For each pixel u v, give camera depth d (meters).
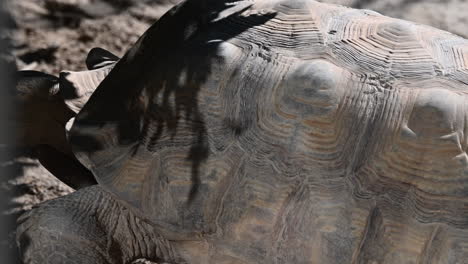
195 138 7.63
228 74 7.62
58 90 9.08
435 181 7.12
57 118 9.15
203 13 8.38
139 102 8.02
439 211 7.11
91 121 8.22
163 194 7.68
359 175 7.26
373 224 7.18
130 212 8.64
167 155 7.69
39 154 9.52
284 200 7.34
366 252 7.19
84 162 8.06
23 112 9.13
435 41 7.97
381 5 15.98
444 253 7.09
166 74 7.86
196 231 7.63
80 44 13.74
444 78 7.49
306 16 7.97
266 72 7.55
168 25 8.45
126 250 8.92
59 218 8.69
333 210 7.26
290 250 7.41
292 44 7.72
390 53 7.66
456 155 7.10
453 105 7.20
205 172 7.54
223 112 7.59
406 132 7.18
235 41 7.86
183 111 7.70
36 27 13.98
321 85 7.30
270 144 7.41
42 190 10.70
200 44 7.89
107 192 8.15
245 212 7.43
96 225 8.84
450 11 15.96
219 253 7.72
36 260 8.77
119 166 7.91
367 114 7.31
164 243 8.63
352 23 8.05
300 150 7.34
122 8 14.96
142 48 8.52
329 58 7.58
